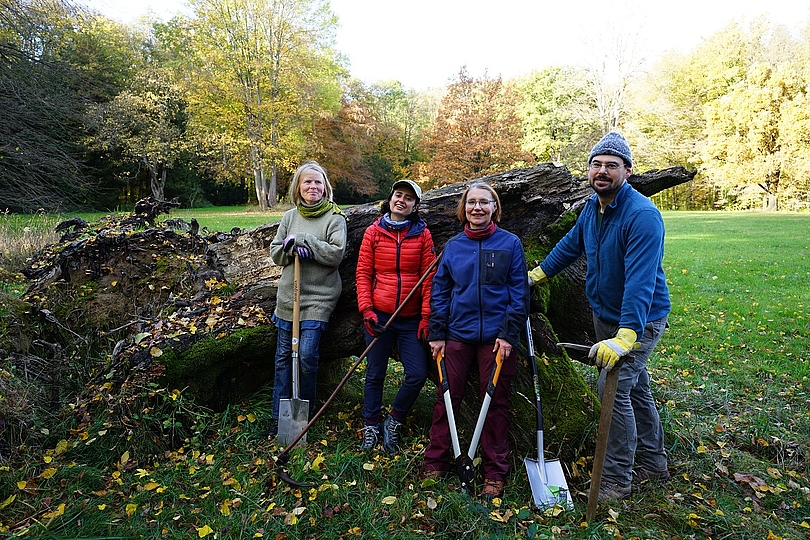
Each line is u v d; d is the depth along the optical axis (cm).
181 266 480
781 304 820
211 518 276
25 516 275
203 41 2759
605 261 299
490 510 284
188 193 3372
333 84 3247
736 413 438
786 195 2978
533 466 305
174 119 3062
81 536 260
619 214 291
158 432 342
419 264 353
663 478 332
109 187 3052
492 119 2877
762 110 2897
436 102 4700
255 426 364
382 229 354
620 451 309
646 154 3164
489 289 312
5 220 1118
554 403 339
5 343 400
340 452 334
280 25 2762
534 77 3828
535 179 415
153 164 2898
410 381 345
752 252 1355
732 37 3406
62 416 352
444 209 411
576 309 437
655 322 301
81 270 475
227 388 388
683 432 383
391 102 4856
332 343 407
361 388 461
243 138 2875
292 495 293
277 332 383
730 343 641
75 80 1340
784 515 303
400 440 357
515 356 312
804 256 1276
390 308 350
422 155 4434
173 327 384
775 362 572
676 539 274
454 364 316
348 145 3584
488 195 318
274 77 2830
